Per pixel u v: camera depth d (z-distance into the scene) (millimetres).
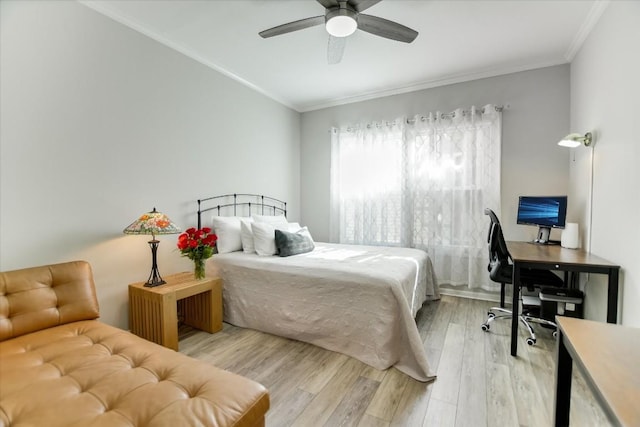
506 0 2121
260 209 3844
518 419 1530
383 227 3898
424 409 1608
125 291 2383
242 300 2666
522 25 2424
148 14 2293
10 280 1573
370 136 3980
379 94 3912
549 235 2992
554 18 2322
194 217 2971
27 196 1870
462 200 3412
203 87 3043
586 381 838
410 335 1954
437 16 2305
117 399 1069
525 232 3195
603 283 2119
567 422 1129
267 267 2555
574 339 1009
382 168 3902
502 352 2219
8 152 1792
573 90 2895
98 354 1368
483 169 3293
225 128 3316
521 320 2664
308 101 4254
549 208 2801
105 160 2256
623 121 1852
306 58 3010
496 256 2658
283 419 1533
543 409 1603
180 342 2379
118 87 2326
